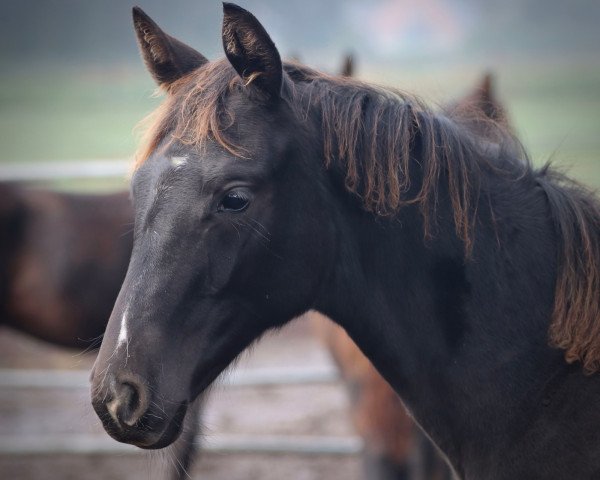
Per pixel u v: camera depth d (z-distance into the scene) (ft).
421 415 12.77
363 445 21.52
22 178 28.55
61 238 27.17
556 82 157.99
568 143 75.66
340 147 11.94
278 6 218.79
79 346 27.81
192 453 20.34
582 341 11.80
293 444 28.12
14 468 31.22
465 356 12.31
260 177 11.38
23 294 27.14
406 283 12.37
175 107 11.84
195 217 11.19
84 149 95.20
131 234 27.27
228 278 11.44
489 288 12.26
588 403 11.82
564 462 11.80
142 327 11.00
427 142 12.15
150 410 10.91
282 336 46.47
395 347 12.57
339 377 26.09
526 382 12.14
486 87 23.34
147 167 11.57
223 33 11.46
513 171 12.89
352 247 12.34
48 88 167.43
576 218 12.36
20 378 29.66
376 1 228.43
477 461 12.40
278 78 11.59
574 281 12.01
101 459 32.14
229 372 13.53
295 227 11.78
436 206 12.21
